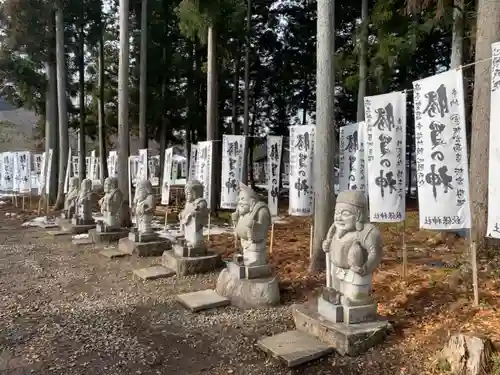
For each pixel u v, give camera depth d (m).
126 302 6.87
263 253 6.91
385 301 6.14
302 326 5.31
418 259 8.73
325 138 7.70
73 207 14.92
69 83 25.06
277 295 6.69
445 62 20.95
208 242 11.39
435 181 5.70
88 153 35.25
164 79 23.19
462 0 10.39
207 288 7.56
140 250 10.10
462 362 4.14
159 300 6.96
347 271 5.10
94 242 11.82
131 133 28.77
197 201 8.94
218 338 5.42
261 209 6.87
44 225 15.13
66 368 4.61
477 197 7.42
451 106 5.56
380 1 12.06
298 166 8.70
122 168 13.85
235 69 21.33
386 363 4.52
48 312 6.38
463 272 6.71
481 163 7.38
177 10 13.70
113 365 4.70
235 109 21.50
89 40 22.75
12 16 17.50
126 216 13.81
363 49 13.59
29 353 4.96
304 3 23.55
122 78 13.73
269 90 26.98
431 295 6.12
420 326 5.20
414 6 10.48
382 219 6.66
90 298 7.11
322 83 7.69
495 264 6.90
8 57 18.41
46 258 10.21
